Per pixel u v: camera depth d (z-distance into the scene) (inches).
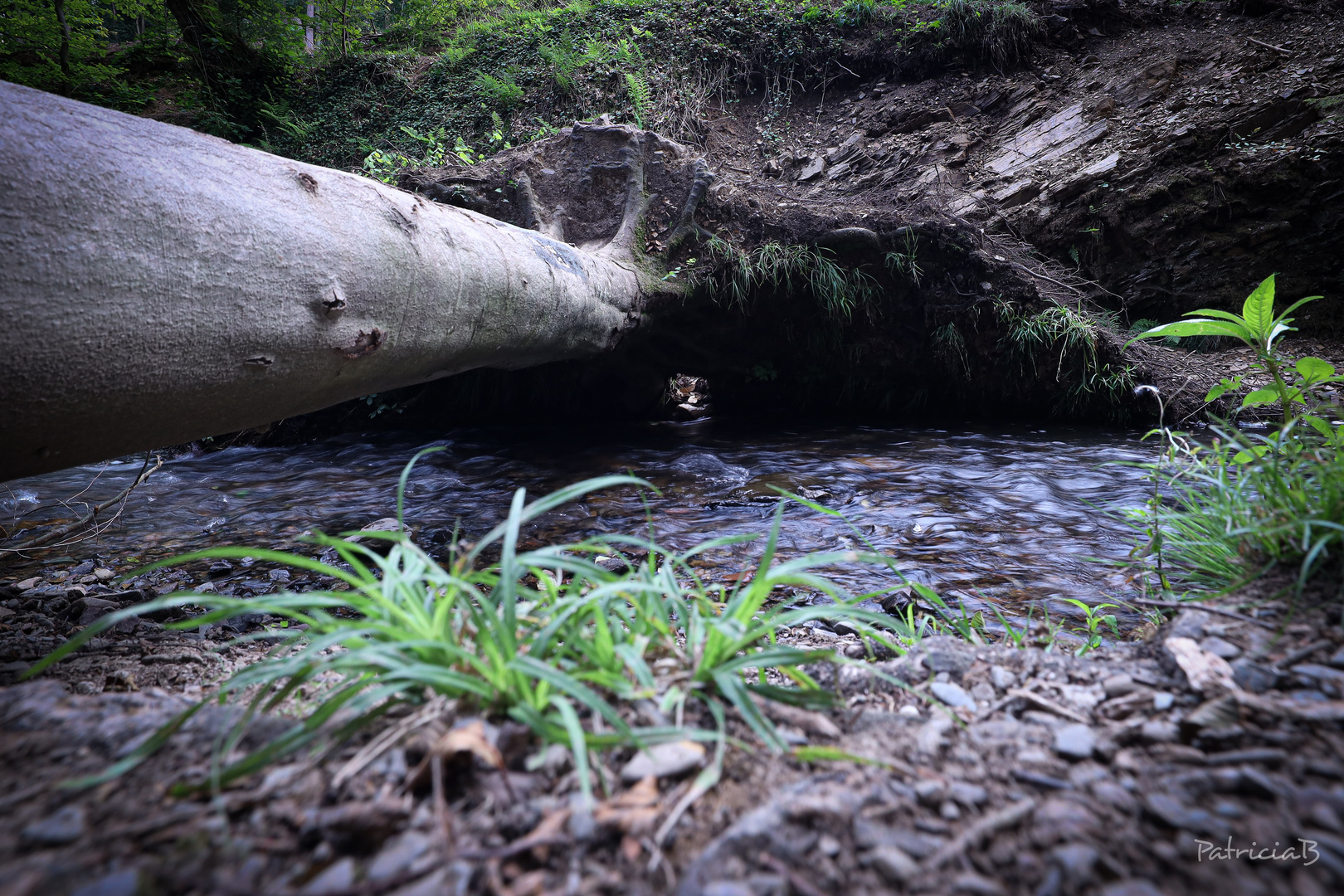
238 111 520.1
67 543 175.0
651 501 205.8
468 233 161.8
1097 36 435.2
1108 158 369.4
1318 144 332.2
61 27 486.3
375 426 339.9
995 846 40.3
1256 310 83.6
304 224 111.5
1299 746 47.9
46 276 74.4
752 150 450.6
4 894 35.4
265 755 45.1
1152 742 50.4
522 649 54.7
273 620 118.1
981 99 430.0
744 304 308.0
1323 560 70.8
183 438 105.4
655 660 59.1
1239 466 85.5
